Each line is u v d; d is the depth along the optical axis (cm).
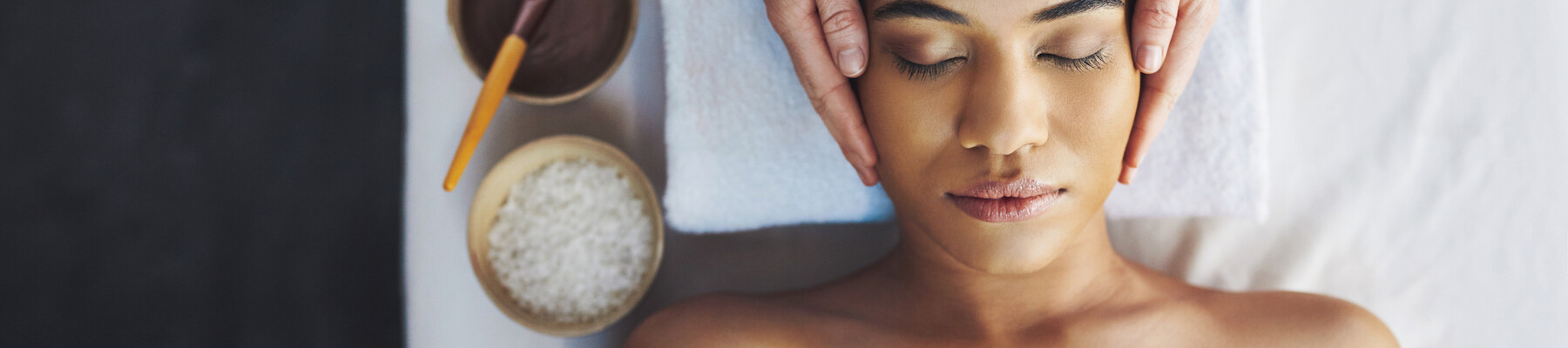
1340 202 93
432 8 95
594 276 89
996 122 61
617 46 88
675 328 79
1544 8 92
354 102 109
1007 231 67
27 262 109
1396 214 93
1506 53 92
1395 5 93
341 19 109
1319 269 93
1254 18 84
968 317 79
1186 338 79
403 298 103
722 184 87
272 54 110
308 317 105
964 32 61
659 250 87
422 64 95
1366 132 93
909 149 67
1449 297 93
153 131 110
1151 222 94
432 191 95
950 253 71
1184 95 85
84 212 110
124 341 108
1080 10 60
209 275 108
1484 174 92
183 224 109
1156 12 63
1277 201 94
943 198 68
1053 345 78
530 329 89
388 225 106
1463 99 92
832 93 70
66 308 109
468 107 95
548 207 89
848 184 87
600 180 89
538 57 88
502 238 89
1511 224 92
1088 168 66
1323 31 93
